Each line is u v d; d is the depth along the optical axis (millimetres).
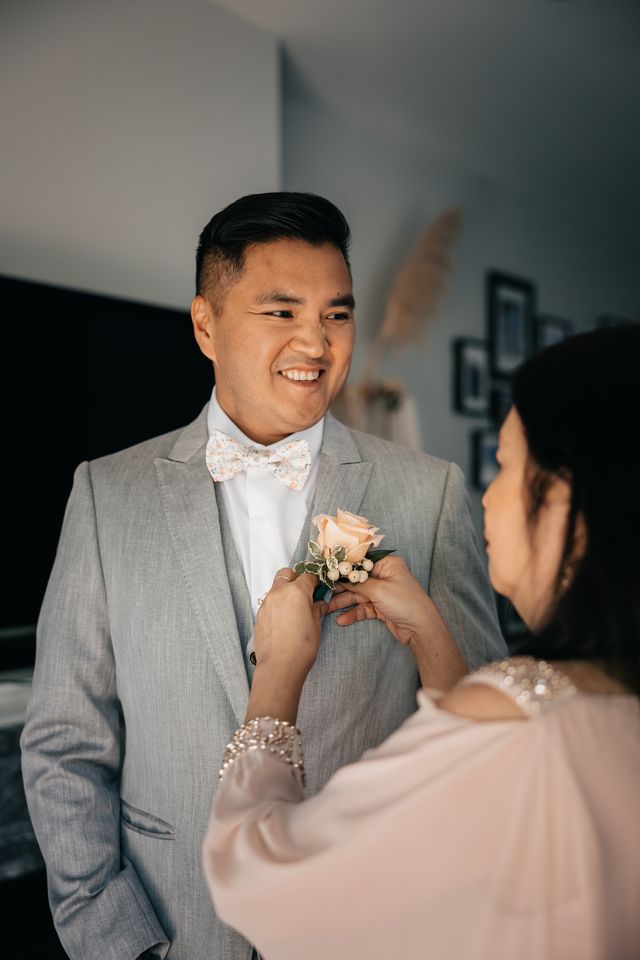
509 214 4777
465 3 2805
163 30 2633
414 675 1280
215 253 1226
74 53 2414
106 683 1267
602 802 656
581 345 746
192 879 1149
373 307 3959
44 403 2283
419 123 3861
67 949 1123
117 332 2449
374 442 1403
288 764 845
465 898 661
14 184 2289
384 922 686
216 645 1159
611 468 691
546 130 4008
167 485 1276
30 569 2270
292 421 1234
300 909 701
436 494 1337
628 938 656
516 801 649
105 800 1215
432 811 663
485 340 4605
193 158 2717
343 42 3059
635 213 5445
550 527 749
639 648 686
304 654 941
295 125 3561
